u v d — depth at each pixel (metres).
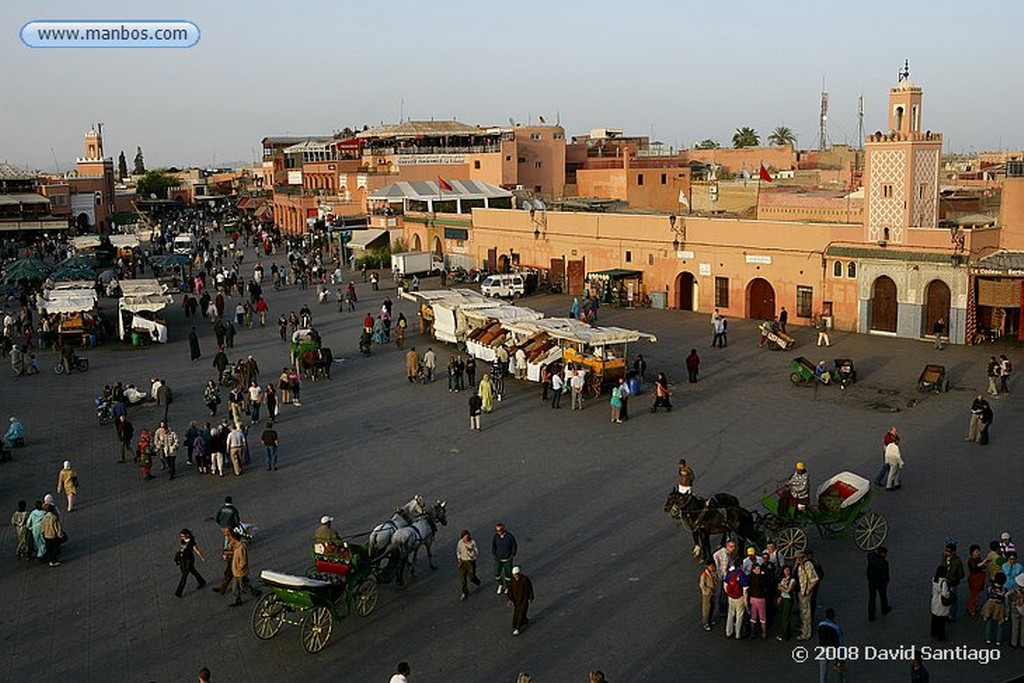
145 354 43.72
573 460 26.59
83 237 83.50
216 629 17.42
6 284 58.91
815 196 56.03
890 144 40.03
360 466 26.75
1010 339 39.31
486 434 29.47
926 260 39.25
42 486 25.69
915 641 16.30
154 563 20.48
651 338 34.06
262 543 21.34
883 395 32.19
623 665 15.83
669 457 26.56
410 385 36.34
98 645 16.88
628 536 21.16
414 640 16.84
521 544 20.91
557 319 38.09
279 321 46.66
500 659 16.11
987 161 101.81
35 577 19.88
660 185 80.69
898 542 20.33
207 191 172.62
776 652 16.14
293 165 117.62
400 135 89.44
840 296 42.91
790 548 19.52
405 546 18.77
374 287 62.53
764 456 26.31
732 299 47.84
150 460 26.20
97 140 126.56
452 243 68.69
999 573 16.05
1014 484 23.52
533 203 69.19
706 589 16.78
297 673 15.81
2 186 102.25
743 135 144.88
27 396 35.97
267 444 26.48
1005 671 15.26
